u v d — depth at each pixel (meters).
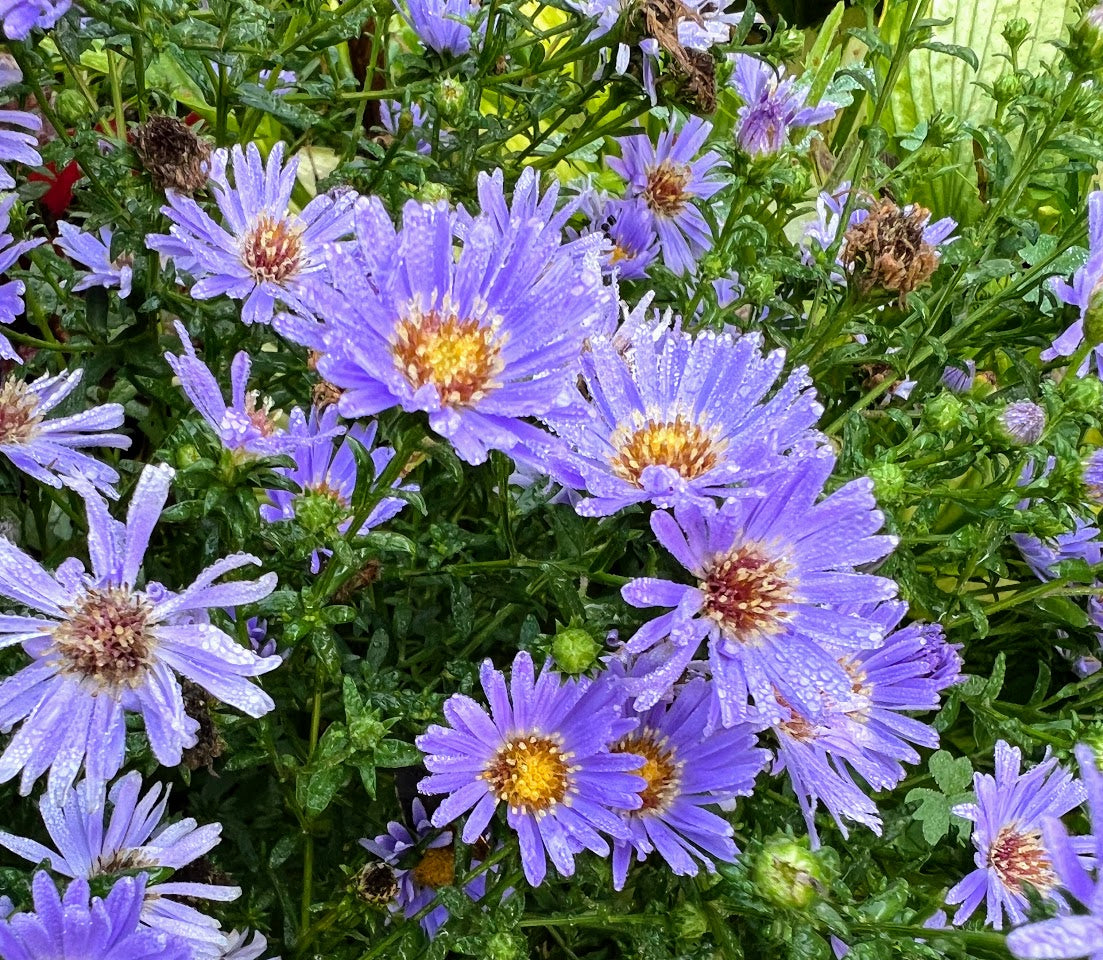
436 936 0.24
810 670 0.23
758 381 0.24
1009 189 0.31
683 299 0.31
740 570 0.23
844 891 0.24
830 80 0.38
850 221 0.33
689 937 0.25
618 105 0.31
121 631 0.22
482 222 0.22
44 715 0.22
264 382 0.30
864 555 0.23
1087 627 0.32
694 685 0.25
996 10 0.46
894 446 0.29
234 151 0.28
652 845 0.25
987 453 0.27
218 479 0.22
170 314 0.31
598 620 0.24
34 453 0.25
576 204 0.29
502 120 0.33
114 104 0.31
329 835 0.28
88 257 0.30
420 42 0.34
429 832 0.27
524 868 0.24
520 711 0.24
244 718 0.24
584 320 0.22
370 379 0.21
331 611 0.23
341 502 0.25
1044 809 0.28
